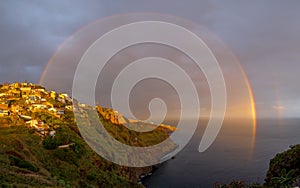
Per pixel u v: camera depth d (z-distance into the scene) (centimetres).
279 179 3200
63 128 9538
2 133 6981
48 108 13300
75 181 5662
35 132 8019
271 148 15950
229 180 9881
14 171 3878
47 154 6475
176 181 10581
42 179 3834
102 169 7950
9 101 13588
